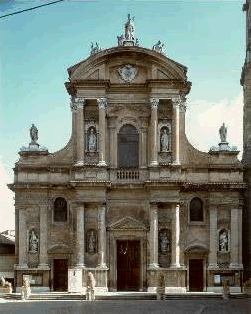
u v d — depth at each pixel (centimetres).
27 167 5912
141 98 6006
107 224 5834
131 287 5838
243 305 4609
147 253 5800
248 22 6406
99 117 5841
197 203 5900
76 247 5734
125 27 6081
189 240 5838
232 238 5822
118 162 5975
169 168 5806
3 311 4203
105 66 5928
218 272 5778
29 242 5856
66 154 5975
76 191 5762
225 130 5984
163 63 5850
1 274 6228
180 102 5934
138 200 5872
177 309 4297
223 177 5900
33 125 6038
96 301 5044
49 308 4416
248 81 6284
